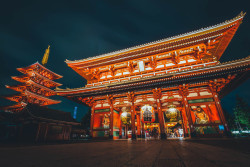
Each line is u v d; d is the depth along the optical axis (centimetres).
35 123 1511
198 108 1902
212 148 579
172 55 2291
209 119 1803
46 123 1588
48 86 4947
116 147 721
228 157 334
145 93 2253
